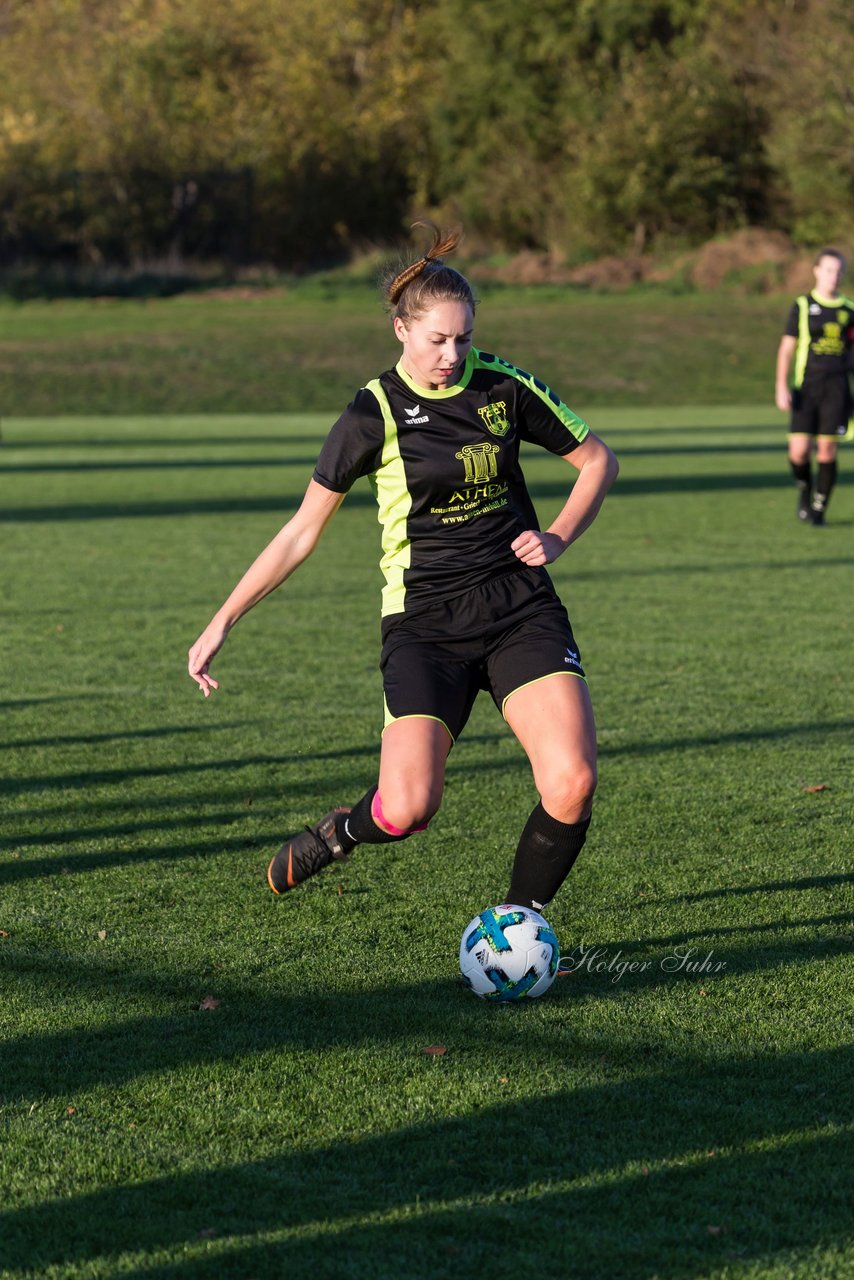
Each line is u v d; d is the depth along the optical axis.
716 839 17.61
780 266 181.75
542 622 13.19
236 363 129.50
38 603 35.75
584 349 137.12
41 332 146.88
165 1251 8.93
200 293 189.38
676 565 40.88
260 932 14.60
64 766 21.31
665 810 18.83
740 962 13.70
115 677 27.53
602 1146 10.15
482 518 13.27
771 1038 11.96
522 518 13.58
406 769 12.41
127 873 16.55
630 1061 11.55
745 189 199.38
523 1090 11.05
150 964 13.76
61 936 14.52
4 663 28.84
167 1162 10.04
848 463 74.50
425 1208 9.37
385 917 15.02
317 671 28.05
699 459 73.19
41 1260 8.87
